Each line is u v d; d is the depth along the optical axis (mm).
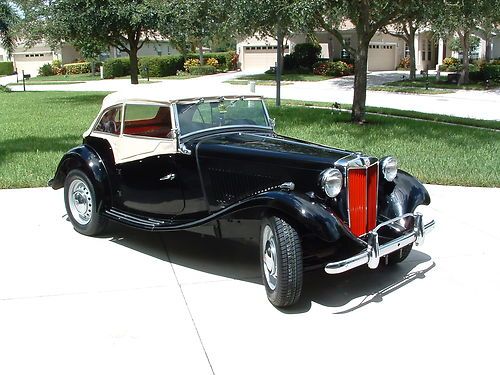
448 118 16266
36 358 3701
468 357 3730
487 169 8938
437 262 5391
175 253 5586
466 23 12289
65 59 52594
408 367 3611
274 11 12672
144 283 4859
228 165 4879
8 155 10109
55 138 12328
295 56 39562
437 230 6301
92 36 21469
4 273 5055
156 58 43156
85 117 16531
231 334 4004
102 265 5258
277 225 4227
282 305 4344
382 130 13211
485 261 5406
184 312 4332
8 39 29844
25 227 6363
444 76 34906
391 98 24609
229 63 46062
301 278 4223
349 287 4828
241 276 5016
